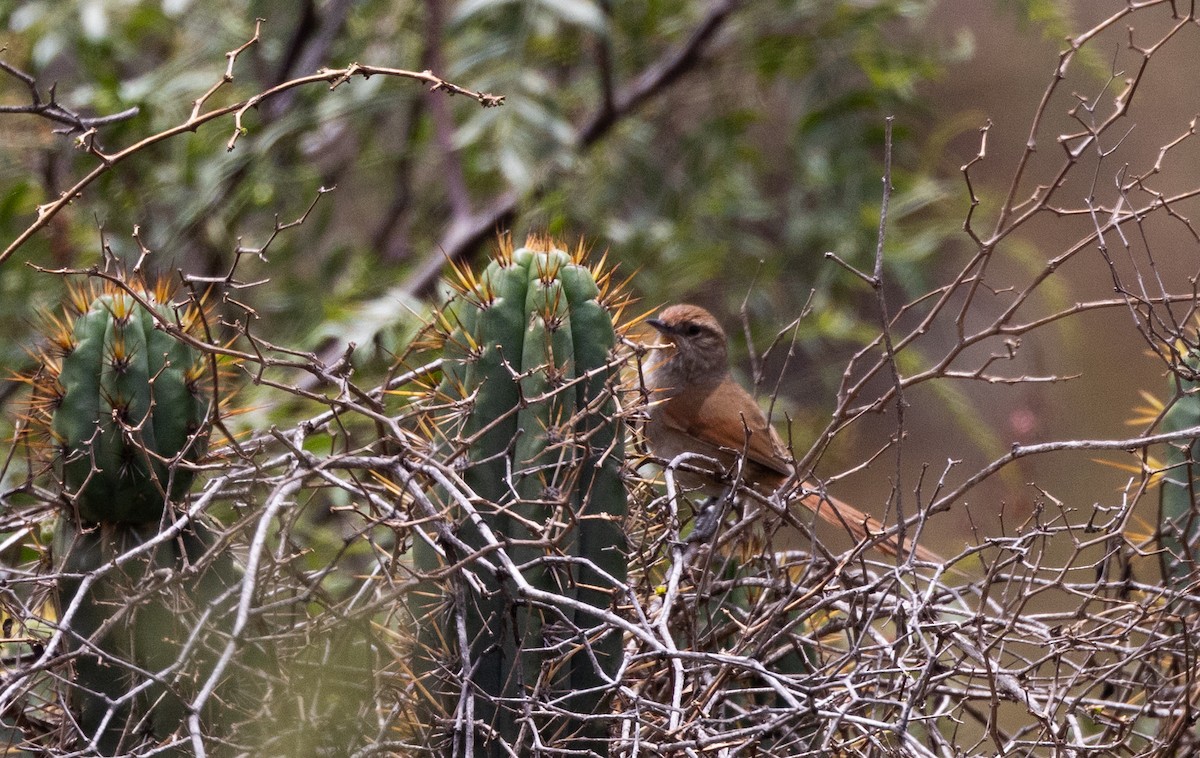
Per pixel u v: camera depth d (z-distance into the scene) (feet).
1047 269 26.76
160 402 23.45
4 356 39.65
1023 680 26.43
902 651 27.48
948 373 27.20
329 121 53.16
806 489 28.91
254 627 23.72
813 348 55.21
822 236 57.11
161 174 48.73
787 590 27.53
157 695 23.17
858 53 59.26
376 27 55.16
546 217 49.49
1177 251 71.41
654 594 27.78
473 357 23.79
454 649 23.70
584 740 22.84
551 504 22.81
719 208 56.95
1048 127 74.38
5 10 49.73
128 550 23.47
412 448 23.16
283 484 21.49
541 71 59.82
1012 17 71.67
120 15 52.70
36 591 25.40
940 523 55.88
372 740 24.16
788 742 25.18
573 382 23.25
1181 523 29.76
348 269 52.75
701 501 35.17
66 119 23.67
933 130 71.97
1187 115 72.79
